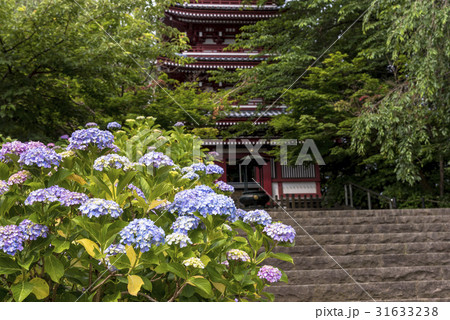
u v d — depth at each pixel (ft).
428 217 18.51
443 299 11.90
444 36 18.17
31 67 18.89
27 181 5.62
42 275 5.06
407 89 21.79
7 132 17.65
